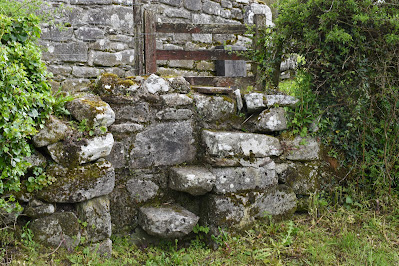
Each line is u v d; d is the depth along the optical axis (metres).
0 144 2.59
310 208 3.95
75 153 2.93
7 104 2.56
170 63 6.08
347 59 3.96
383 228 3.72
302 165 4.03
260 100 3.87
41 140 2.83
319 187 4.10
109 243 3.14
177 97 3.66
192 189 3.48
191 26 4.12
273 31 4.28
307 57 4.16
